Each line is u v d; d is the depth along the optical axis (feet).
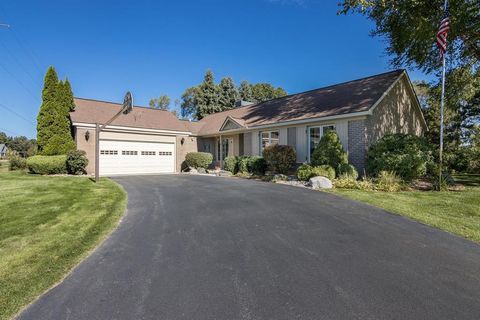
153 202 26.71
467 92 49.21
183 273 11.85
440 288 10.46
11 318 8.84
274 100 68.54
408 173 34.81
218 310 9.13
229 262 12.91
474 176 49.70
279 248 14.55
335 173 38.29
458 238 16.03
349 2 43.91
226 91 137.18
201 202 26.27
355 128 42.14
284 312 8.96
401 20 44.14
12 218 20.24
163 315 8.89
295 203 24.93
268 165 50.26
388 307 9.20
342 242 15.34
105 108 66.44
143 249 14.67
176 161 69.67
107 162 59.67
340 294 10.03
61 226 18.47
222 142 71.61
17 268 12.33
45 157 53.21
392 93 47.65
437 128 65.05
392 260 13.01
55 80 57.88
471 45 43.73
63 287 10.77
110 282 11.14
